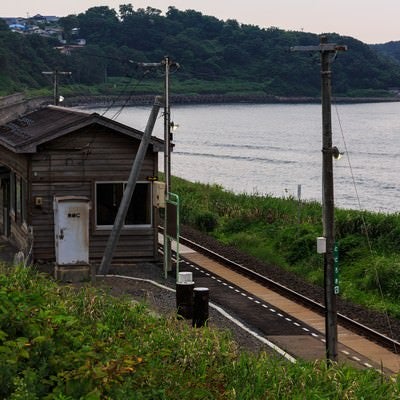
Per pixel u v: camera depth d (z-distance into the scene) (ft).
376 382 40.81
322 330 57.21
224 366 38.40
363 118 592.60
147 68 95.25
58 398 27.61
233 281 72.84
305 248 87.71
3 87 446.60
